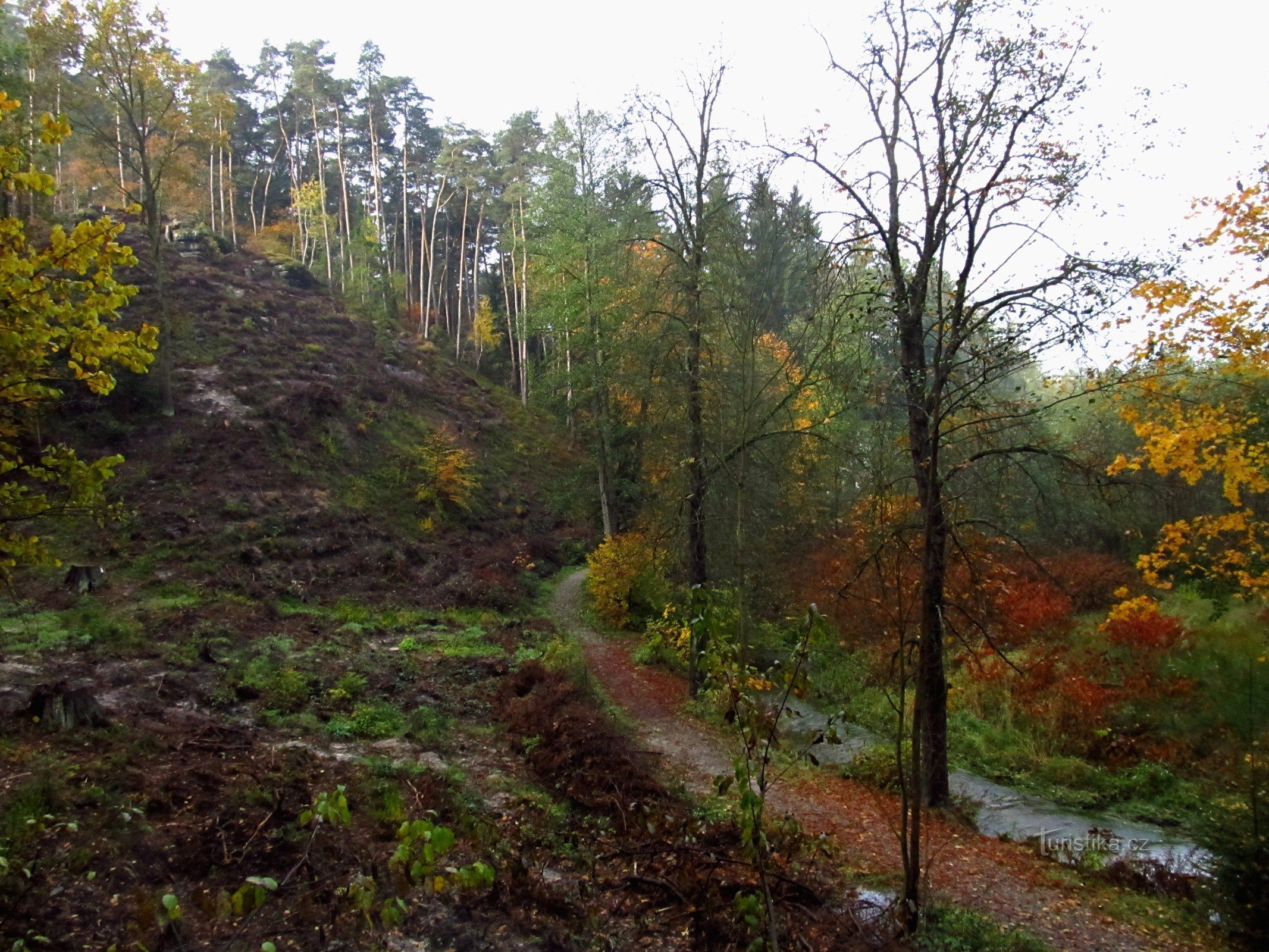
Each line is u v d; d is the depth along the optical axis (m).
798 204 13.25
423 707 12.47
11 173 5.26
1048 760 12.30
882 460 10.37
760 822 4.28
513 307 52.34
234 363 30.02
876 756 11.62
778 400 16.16
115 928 5.27
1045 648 15.23
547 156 27.95
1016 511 13.44
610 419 25.92
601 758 10.09
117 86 24.28
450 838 3.21
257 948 5.33
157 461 22.50
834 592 16.56
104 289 5.64
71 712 8.56
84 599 15.17
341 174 51.16
